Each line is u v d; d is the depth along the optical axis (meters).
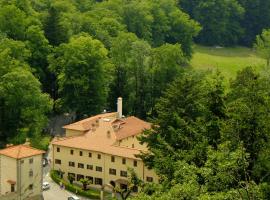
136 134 122.50
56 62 156.50
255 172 55.06
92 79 152.38
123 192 103.12
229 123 60.06
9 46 145.62
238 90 73.94
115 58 169.38
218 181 47.06
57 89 164.38
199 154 60.34
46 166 123.19
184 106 80.75
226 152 47.69
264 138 59.06
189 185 46.25
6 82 125.12
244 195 43.56
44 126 138.50
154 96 165.00
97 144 116.19
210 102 71.19
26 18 169.62
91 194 107.81
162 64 166.25
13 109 127.12
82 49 151.75
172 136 71.44
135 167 109.81
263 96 63.56
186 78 83.12
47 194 107.88
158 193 50.62
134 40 179.88
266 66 166.25
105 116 130.88
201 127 67.19
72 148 116.62
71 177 116.38
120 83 168.12
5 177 102.94
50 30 174.38
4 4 175.38
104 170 113.88
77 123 127.31
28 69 142.38
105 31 195.38
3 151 103.12
